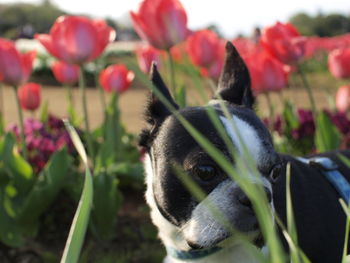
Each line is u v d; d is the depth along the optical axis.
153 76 0.52
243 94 0.52
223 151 0.43
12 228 0.66
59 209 0.74
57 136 0.88
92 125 1.44
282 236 0.49
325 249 0.53
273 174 0.45
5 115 1.65
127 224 0.76
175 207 0.46
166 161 0.46
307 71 2.60
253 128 0.44
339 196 0.55
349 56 0.84
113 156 0.77
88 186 0.28
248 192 0.27
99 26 0.72
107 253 0.69
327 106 1.55
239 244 0.47
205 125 0.44
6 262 0.68
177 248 0.50
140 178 0.74
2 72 0.71
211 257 0.48
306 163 0.57
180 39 0.69
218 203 0.42
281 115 0.94
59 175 0.66
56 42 0.69
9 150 0.68
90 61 0.71
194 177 0.44
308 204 0.52
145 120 0.52
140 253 0.69
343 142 0.82
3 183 0.67
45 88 2.64
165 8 0.67
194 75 0.33
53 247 0.71
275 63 0.79
